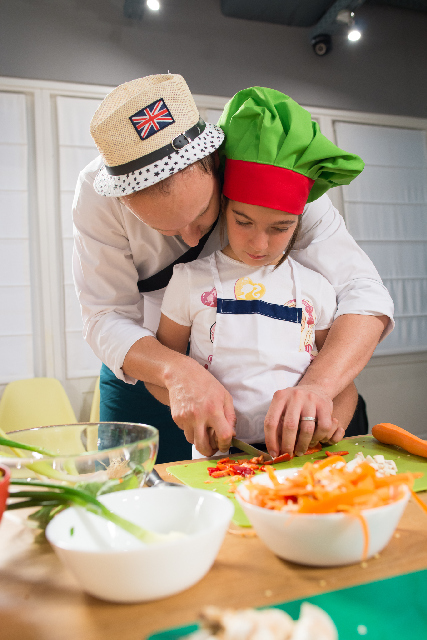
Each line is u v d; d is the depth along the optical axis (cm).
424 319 386
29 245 299
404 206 386
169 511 55
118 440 74
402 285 382
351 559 50
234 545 57
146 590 44
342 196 368
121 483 61
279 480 61
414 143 392
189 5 329
